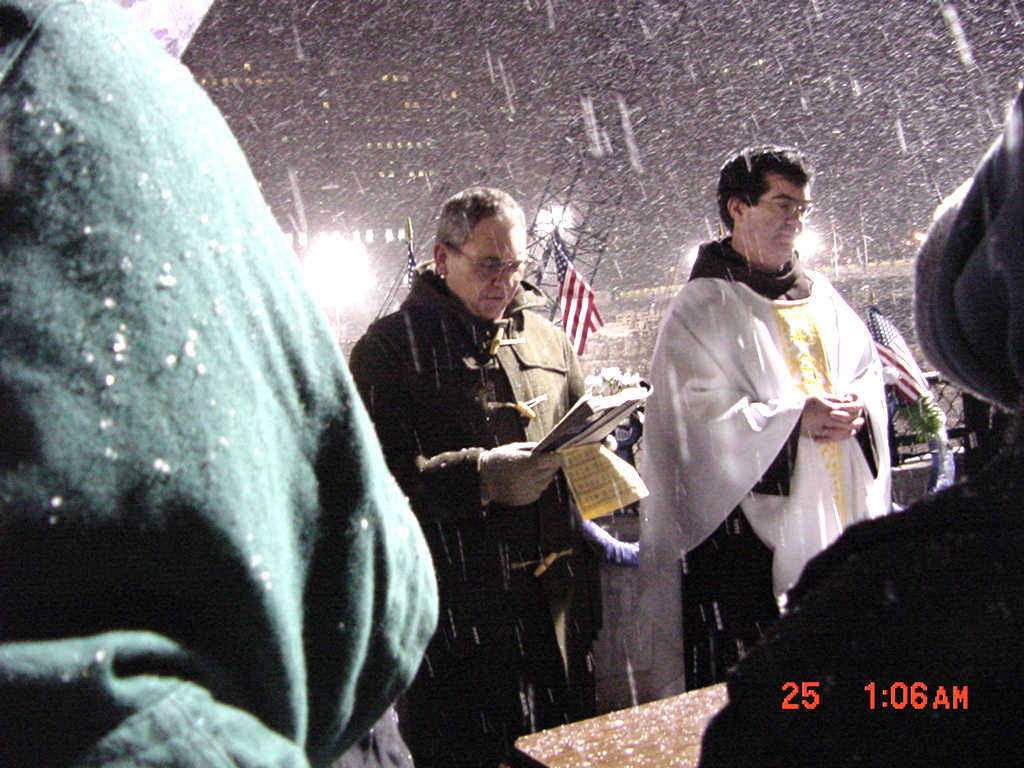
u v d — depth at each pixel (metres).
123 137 0.55
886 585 0.49
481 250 2.36
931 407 3.45
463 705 2.35
